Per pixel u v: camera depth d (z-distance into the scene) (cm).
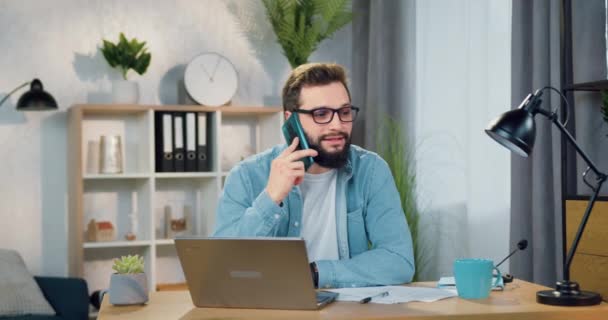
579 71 291
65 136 446
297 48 452
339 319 162
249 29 484
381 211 226
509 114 189
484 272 184
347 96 210
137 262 197
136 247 454
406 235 222
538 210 313
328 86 208
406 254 216
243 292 173
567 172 294
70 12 448
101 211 448
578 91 289
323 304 175
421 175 425
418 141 437
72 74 447
